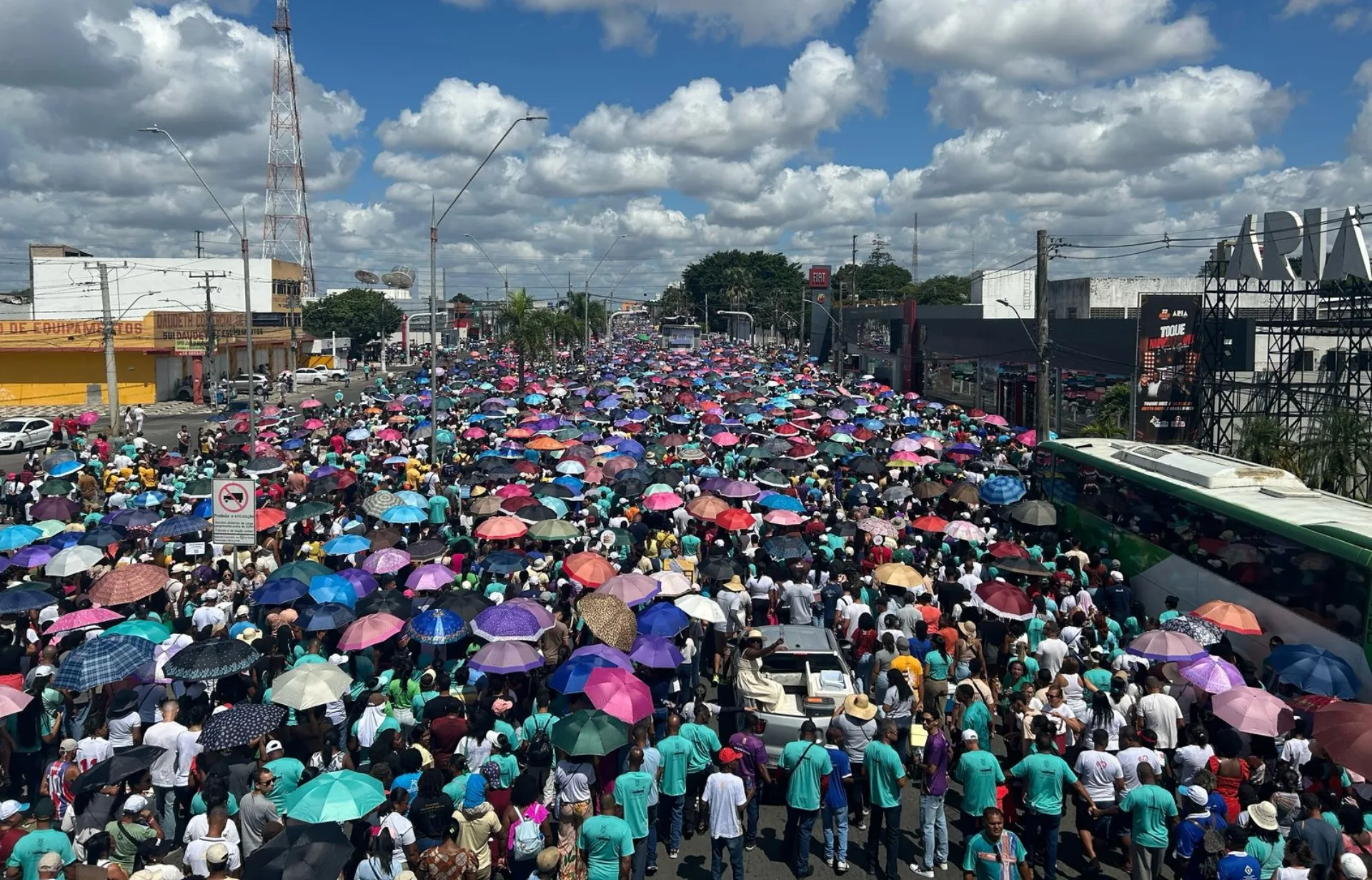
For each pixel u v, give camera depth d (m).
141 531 20.03
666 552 19.33
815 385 53.88
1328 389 32.00
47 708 11.81
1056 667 13.77
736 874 10.03
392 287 135.88
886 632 13.41
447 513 22.14
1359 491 25.06
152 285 79.44
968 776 10.44
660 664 12.65
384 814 9.41
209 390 63.94
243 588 16.11
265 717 10.07
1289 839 8.94
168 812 10.58
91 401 65.12
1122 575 17.19
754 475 24.23
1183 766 10.62
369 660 12.93
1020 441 32.69
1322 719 10.05
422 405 41.97
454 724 10.68
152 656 11.98
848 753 11.52
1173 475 18.52
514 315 61.72
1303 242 29.38
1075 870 10.80
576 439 30.31
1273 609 14.62
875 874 10.62
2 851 8.75
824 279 95.50
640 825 9.98
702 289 173.50
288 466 27.30
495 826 9.29
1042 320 27.30
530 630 12.70
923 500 23.08
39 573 18.11
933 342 61.53
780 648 13.27
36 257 78.44
